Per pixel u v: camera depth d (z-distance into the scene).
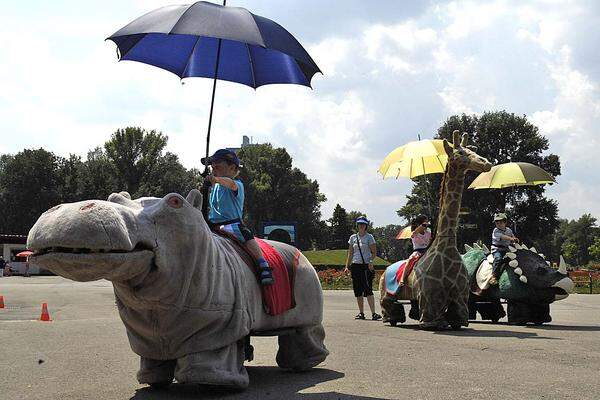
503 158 60.25
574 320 13.63
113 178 82.06
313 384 5.90
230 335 5.30
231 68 7.22
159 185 80.06
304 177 92.81
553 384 5.89
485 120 60.88
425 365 7.03
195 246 5.02
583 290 29.48
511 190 55.84
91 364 7.00
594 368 6.83
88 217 4.32
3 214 83.62
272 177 90.69
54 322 11.60
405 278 11.55
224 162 6.39
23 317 13.02
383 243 143.75
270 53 6.86
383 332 10.57
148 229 4.76
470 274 13.40
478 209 55.69
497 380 6.10
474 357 7.64
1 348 8.15
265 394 5.42
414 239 12.22
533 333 10.49
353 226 111.81
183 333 5.10
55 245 4.24
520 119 60.16
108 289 27.12
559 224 58.94
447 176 11.36
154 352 5.24
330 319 13.38
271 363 7.30
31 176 83.19
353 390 5.61
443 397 5.33
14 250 67.94
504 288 12.45
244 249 5.91
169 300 4.98
